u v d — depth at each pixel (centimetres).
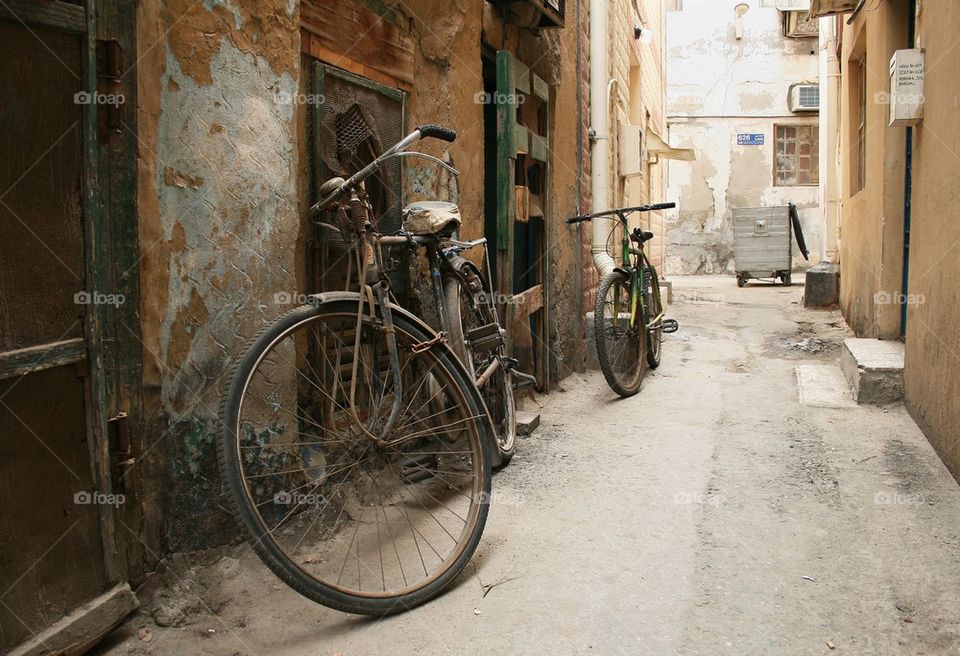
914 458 362
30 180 182
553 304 536
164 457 224
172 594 223
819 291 1009
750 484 338
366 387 277
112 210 203
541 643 214
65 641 187
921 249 404
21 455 180
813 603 235
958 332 329
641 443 405
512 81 433
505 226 436
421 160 366
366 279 255
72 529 193
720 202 1967
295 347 284
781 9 1872
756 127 1941
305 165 290
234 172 245
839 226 1030
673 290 1382
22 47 179
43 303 185
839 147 1017
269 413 261
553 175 539
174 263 224
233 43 242
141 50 211
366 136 324
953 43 346
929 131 387
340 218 261
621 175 835
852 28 761
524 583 249
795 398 498
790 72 1911
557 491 333
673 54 1956
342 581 244
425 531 287
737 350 702
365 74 324
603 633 219
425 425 291
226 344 244
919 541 274
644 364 543
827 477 343
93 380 197
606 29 674
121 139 205
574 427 442
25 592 181
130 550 213
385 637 216
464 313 346
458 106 398
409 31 356
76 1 191
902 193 540
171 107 221
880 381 456
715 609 232
